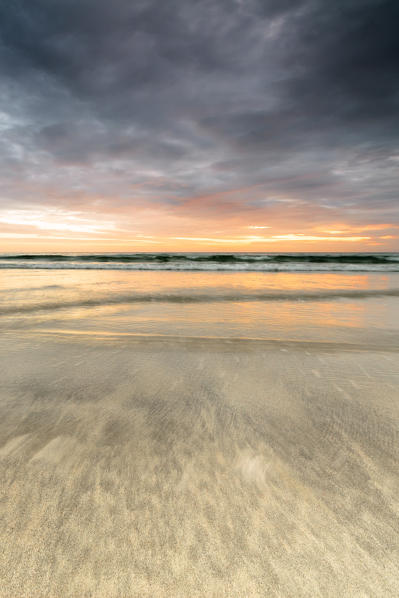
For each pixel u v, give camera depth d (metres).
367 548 1.02
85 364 2.73
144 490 1.25
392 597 0.88
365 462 1.43
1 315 5.59
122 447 1.53
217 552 1.01
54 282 11.36
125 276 14.20
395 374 2.55
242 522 1.11
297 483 1.30
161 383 2.33
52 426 1.71
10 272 16.47
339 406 1.98
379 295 8.42
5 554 0.99
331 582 0.92
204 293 8.67
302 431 1.70
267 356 3.02
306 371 2.61
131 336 3.87
